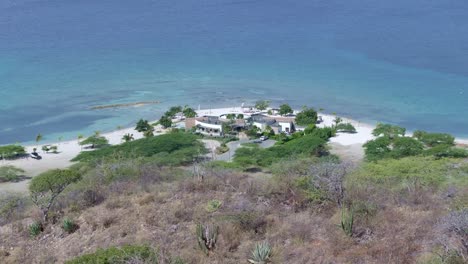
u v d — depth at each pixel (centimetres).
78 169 7294
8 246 3164
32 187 3925
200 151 9156
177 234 3000
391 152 8488
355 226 2927
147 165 6228
